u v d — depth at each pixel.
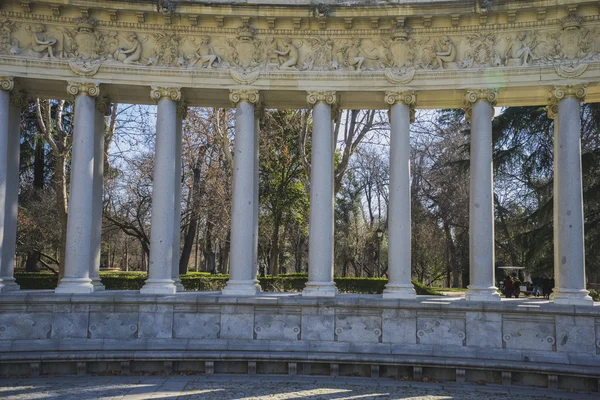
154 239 25.55
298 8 25.55
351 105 27.97
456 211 64.25
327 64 26.25
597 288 48.09
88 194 25.41
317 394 19.72
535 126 43.00
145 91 27.02
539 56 25.14
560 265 24.12
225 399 18.77
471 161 25.47
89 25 25.66
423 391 20.56
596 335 22.81
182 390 19.95
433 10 25.12
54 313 24.20
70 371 22.84
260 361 23.14
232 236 25.83
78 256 25.00
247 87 26.17
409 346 23.94
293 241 75.00
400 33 25.67
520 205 61.41
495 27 25.47
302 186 56.28
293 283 43.91
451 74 25.47
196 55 26.39
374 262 85.50
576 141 24.38
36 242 53.72
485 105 25.31
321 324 24.53
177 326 24.66
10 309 23.94
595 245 38.41
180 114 28.22
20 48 25.47
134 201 57.34
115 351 23.16
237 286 25.47
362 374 23.09
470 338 23.73
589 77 24.42
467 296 24.47
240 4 25.66
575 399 19.94
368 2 26.02
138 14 25.70
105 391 19.70
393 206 25.38
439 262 79.38
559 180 24.55
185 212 55.97
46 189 56.97
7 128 25.34
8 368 22.39
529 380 22.05
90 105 25.78
